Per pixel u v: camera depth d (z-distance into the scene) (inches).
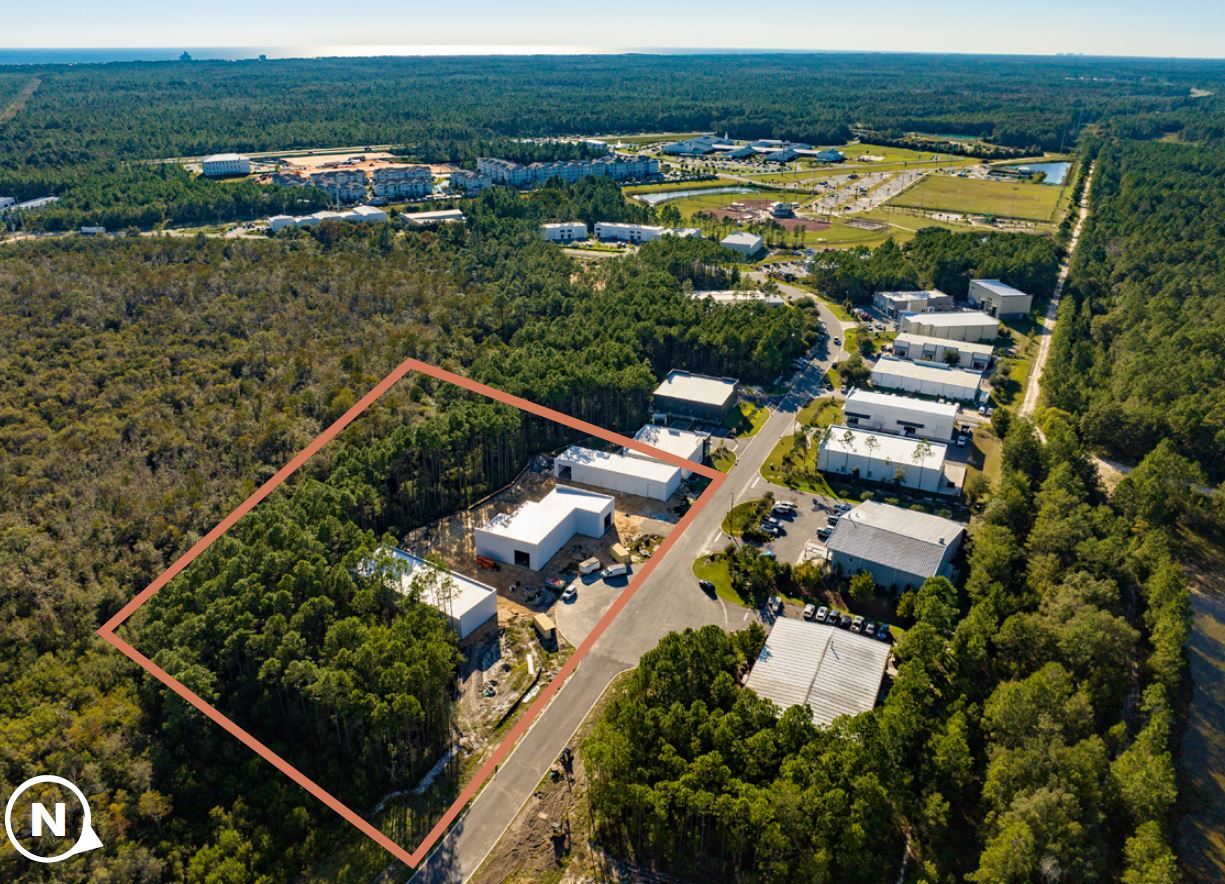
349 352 7421.3
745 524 5595.5
